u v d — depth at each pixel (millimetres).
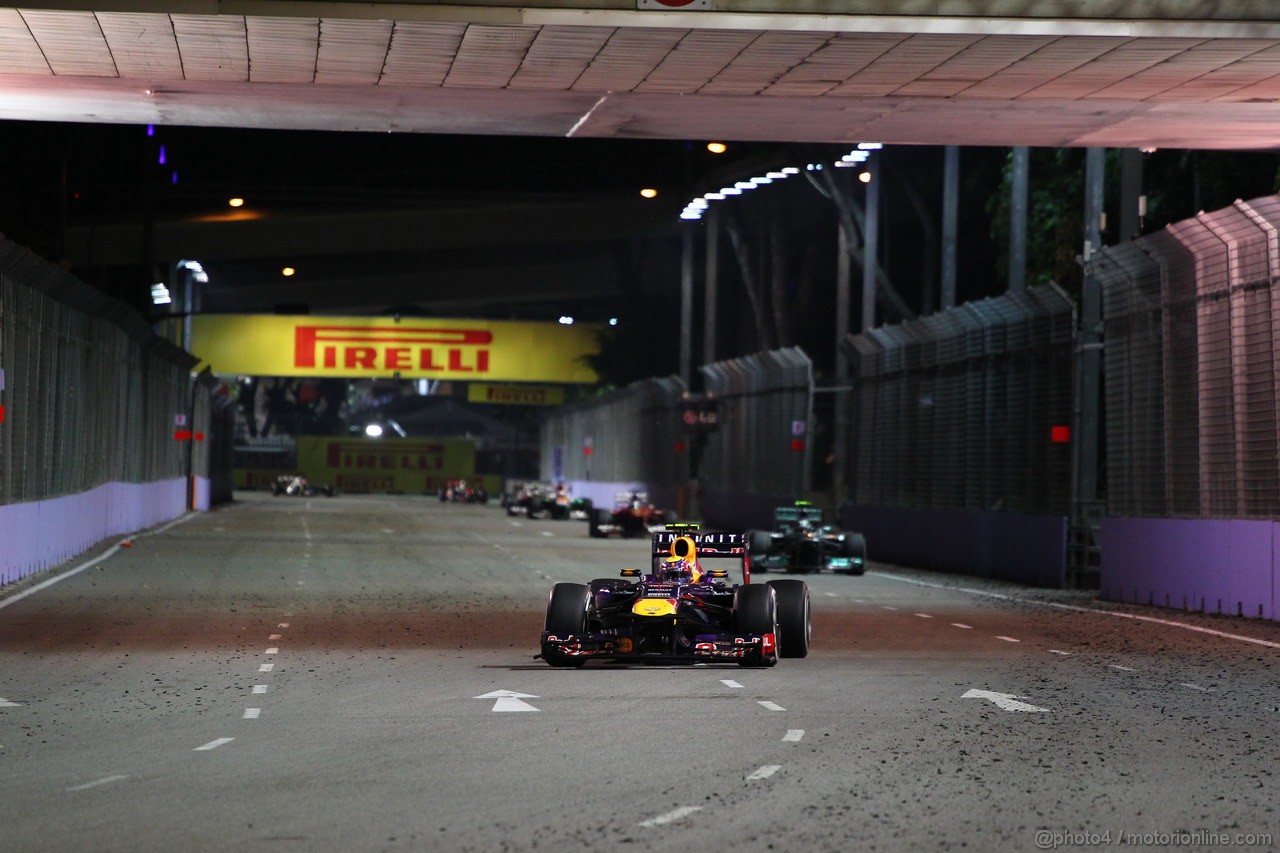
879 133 60156
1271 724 33469
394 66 49875
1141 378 71750
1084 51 47531
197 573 81688
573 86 52438
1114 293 74500
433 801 24344
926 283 147375
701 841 21703
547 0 44719
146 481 132750
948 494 96812
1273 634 55156
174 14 44375
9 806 23953
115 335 110750
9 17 44844
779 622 45250
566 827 22531
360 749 29234
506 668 42688
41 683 38844
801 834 22188
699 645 42062
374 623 55938
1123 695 38031
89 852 21031
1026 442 85938
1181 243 66875
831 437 189500
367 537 129500
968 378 94000
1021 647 49812
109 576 78125
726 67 49750
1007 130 59312
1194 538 66062
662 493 183875
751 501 141750
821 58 48531
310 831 22250
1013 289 91938
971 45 46906
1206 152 92750
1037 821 23250
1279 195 59094
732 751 29172
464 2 44656
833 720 33250
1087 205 82875
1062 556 79688
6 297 70000
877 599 71000
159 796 24734
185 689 37875
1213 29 45812
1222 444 64688
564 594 43312
